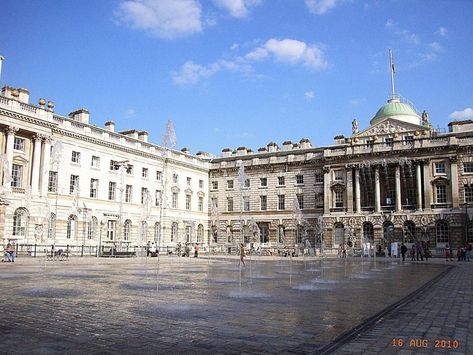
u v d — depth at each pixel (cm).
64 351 925
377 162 7538
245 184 8919
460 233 6812
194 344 1000
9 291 1881
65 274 2827
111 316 1322
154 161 7925
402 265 4769
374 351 954
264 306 1579
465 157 7012
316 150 8350
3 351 919
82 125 6631
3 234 5316
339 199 7862
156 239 7788
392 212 7294
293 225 8319
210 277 2853
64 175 6281
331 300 1777
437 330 1184
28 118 5700
